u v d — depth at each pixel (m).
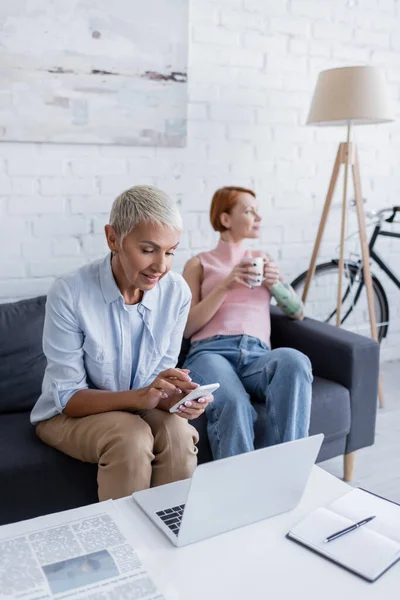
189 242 2.66
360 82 2.44
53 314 1.48
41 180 2.28
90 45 2.23
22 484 1.52
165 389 1.41
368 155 3.13
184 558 1.01
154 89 2.39
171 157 2.54
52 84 2.19
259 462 1.07
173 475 1.47
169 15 2.36
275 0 2.67
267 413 1.83
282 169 2.85
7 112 2.14
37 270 2.33
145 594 0.91
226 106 2.63
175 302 1.60
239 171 2.73
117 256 1.50
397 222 3.21
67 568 0.96
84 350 1.52
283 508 1.16
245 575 0.97
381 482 2.17
